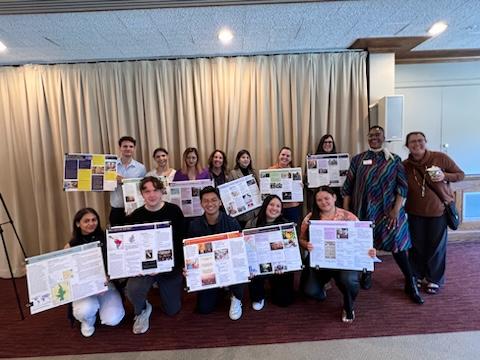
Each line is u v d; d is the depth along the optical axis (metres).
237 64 3.31
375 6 2.38
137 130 3.38
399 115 3.13
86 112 3.30
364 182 2.51
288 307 2.37
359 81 3.37
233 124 3.36
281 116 3.42
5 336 2.16
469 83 3.99
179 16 2.39
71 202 3.35
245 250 2.11
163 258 2.09
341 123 3.40
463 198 3.71
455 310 2.24
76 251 2.02
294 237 2.20
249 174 3.04
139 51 3.10
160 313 2.37
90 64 3.27
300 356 1.83
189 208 2.79
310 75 3.32
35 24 2.42
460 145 4.05
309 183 3.09
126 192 2.77
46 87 3.27
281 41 3.04
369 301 2.40
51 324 2.30
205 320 2.24
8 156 3.36
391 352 1.83
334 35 2.95
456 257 3.21
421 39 3.11
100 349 1.97
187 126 3.36
